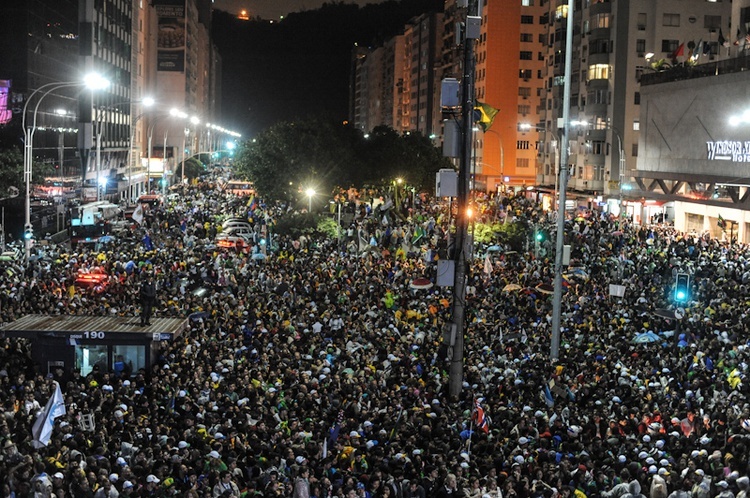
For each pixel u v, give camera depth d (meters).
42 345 27.98
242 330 32.84
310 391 24.47
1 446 18.72
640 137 104.56
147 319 29.45
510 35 155.25
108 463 18.09
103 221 70.06
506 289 43.12
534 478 18.44
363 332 32.41
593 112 120.06
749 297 43.41
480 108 26.48
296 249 57.81
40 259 51.09
